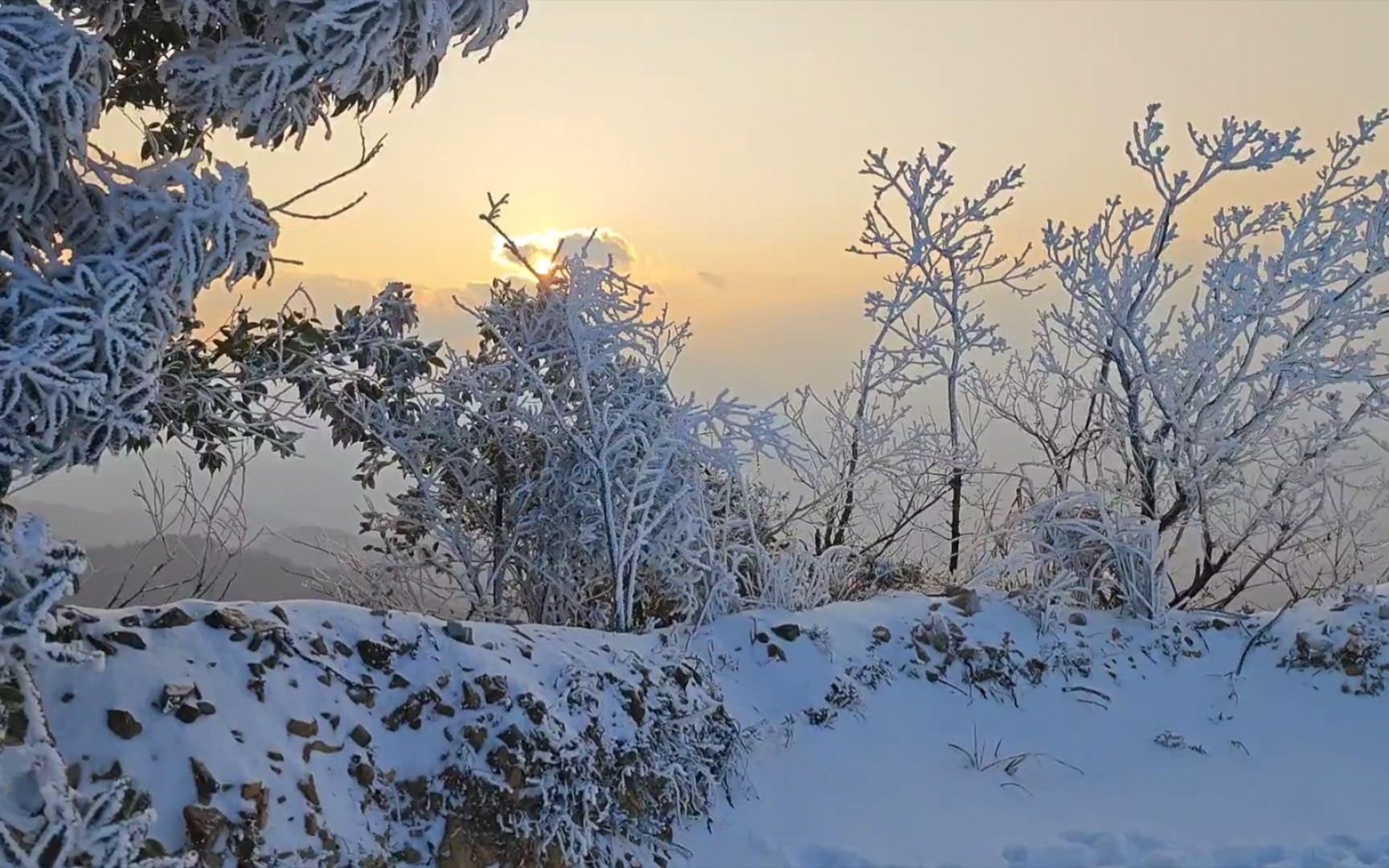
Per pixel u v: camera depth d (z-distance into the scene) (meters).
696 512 7.20
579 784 4.67
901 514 9.30
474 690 4.77
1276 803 5.73
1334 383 7.45
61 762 3.10
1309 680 7.08
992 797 5.77
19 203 3.25
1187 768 6.20
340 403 7.65
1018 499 8.70
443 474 8.42
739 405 7.18
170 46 4.28
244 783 3.81
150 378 3.33
